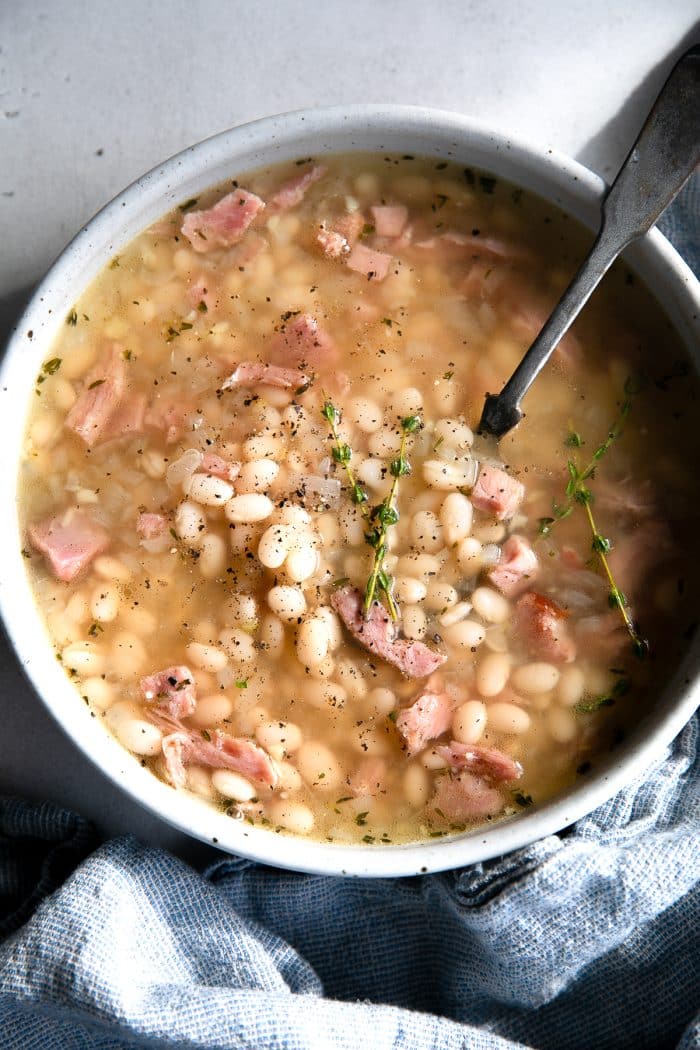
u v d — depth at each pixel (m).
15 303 0.39
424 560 0.35
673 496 0.35
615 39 0.40
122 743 0.35
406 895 0.38
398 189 0.36
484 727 0.35
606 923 0.36
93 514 0.35
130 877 0.37
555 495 0.36
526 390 0.35
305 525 0.35
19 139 0.40
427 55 0.40
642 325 0.35
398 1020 0.36
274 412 0.36
